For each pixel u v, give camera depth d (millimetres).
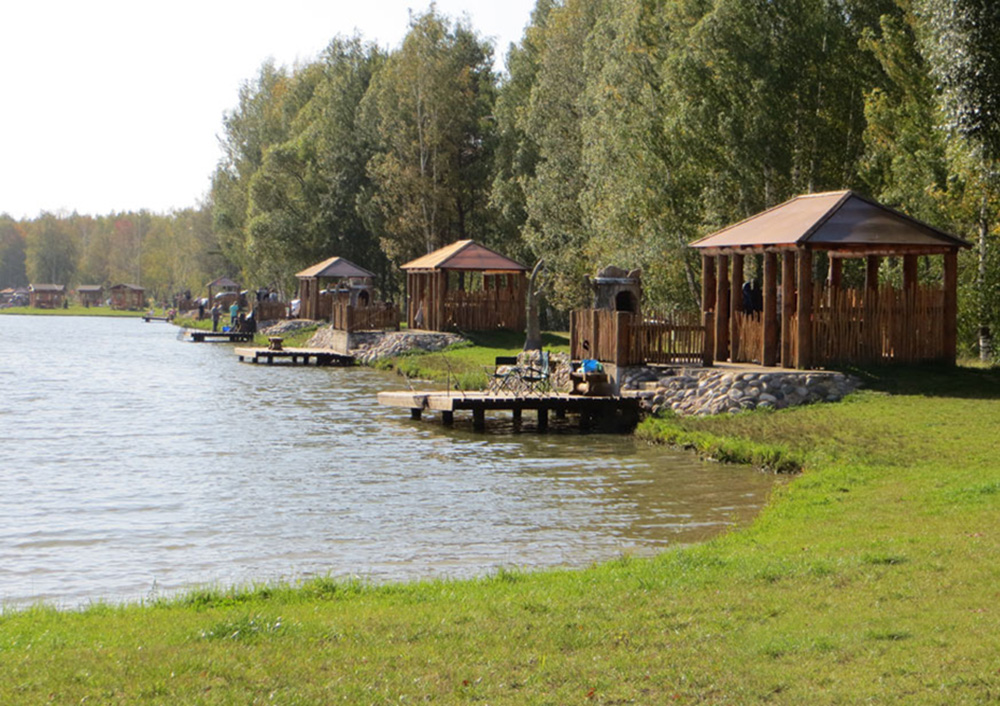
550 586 10953
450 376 39625
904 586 9773
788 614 9125
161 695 7207
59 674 7559
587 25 56875
